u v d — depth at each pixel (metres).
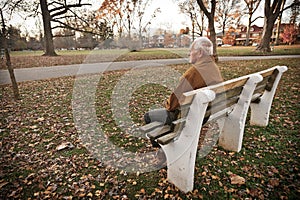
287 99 4.48
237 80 1.96
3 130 3.39
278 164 2.28
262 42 18.98
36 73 9.33
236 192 1.90
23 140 3.04
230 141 2.54
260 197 1.83
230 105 2.33
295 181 2.01
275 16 17.97
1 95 5.66
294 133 2.96
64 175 2.22
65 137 3.10
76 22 19.98
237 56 15.71
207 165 2.29
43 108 4.47
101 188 2.01
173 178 1.96
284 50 20.16
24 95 5.61
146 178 2.13
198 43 2.00
